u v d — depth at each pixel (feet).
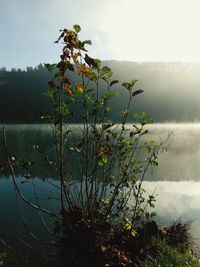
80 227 17.43
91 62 14.92
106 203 18.28
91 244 17.02
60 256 18.58
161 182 38.52
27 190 35.60
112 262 16.35
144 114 17.54
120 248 17.29
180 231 19.97
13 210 29.50
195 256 16.14
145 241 17.63
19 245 21.70
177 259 15.07
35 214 27.94
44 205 29.37
